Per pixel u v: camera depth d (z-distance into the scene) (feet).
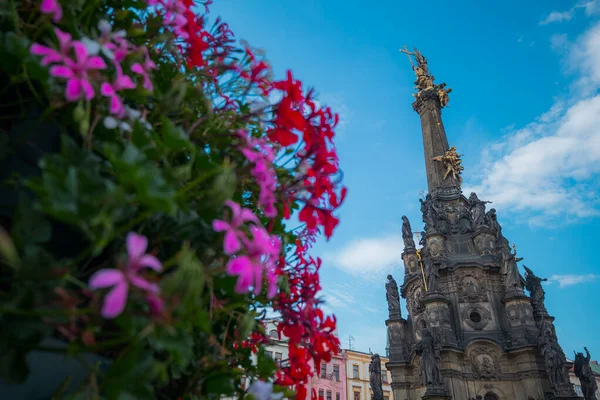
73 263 3.92
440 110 147.64
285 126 6.49
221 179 4.79
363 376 159.63
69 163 4.22
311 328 7.50
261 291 7.48
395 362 106.52
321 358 7.50
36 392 4.62
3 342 3.75
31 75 4.91
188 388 5.79
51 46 4.92
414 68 157.79
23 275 3.70
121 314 3.84
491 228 113.80
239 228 4.88
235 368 6.88
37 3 5.35
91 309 3.73
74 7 5.41
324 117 6.77
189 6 7.79
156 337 4.00
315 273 8.07
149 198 3.74
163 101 5.76
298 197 6.63
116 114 5.32
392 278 122.31
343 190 6.48
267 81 7.69
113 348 5.19
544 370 90.99
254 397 5.63
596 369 235.20
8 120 5.71
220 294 6.75
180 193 4.41
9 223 5.03
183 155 6.98
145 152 4.82
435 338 95.91
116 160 3.72
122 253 4.50
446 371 92.17
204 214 5.71
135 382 3.95
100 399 3.89
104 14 6.70
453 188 126.72
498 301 103.76
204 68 7.79
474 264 106.63
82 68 4.55
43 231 4.04
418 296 111.24
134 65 5.59
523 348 92.68
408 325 113.91
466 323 101.24
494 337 97.81
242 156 6.79
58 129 5.94
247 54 7.91
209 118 6.56
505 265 105.91
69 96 4.36
